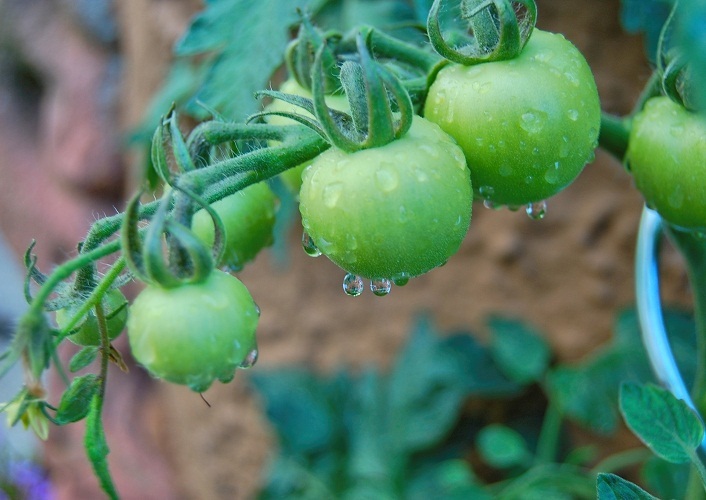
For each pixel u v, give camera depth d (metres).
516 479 0.52
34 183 0.82
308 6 0.34
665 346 0.31
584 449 0.49
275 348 0.60
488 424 0.57
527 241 0.49
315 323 0.58
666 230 0.31
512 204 0.28
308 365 0.59
